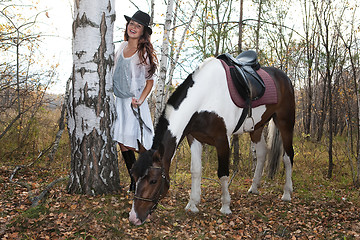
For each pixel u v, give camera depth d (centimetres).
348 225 334
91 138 348
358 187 521
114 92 343
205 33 689
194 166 358
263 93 394
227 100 350
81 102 344
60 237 262
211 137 349
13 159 596
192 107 316
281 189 495
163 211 347
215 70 345
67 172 496
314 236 312
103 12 345
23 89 618
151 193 253
